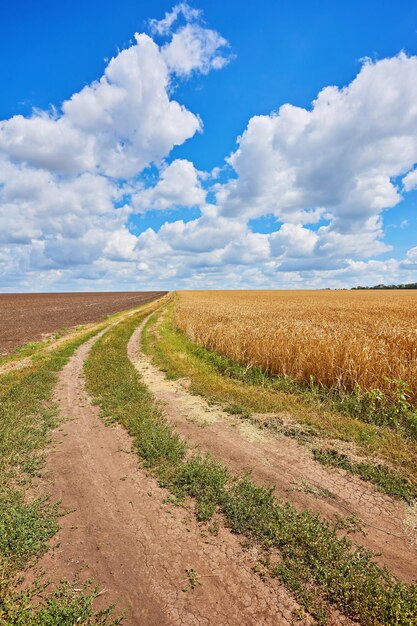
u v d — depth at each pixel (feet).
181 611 8.64
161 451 16.89
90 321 91.50
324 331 36.04
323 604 8.75
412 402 23.09
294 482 14.38
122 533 11.54
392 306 98.48
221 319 61.00
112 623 8.25
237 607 8.73
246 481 14.01
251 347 36.06
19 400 24.70
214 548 10.77
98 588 9.34
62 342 53.21
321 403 23.93
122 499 13.47
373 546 10.73
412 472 14.62
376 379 24.81
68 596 8.96
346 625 8.22
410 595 8.73
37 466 16.02
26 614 8.19
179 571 9.91
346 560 9.92
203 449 17.58
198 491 13.53
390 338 33.86
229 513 12.19
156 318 93.40
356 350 27.37
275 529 11.14
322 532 10.98
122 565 10.15
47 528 11.66
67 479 14.99
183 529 11.68
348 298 163.02
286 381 29.19
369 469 14.83
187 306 97.30
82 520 12.23
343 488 13.92
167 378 32.35
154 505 13.08
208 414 22.65
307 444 17.79
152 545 10.94
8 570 9.83
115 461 16.58
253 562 10.18
